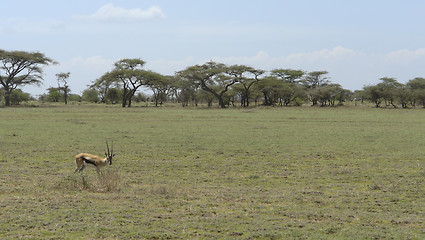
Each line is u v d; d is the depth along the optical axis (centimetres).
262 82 10781
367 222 1045
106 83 10906
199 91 11462
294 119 5178
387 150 2438
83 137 3031
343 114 6475
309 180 1608
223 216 1084
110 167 1855
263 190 1420
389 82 10594
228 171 1794
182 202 1229
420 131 3597
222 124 4347
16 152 2280
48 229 968
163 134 3281
